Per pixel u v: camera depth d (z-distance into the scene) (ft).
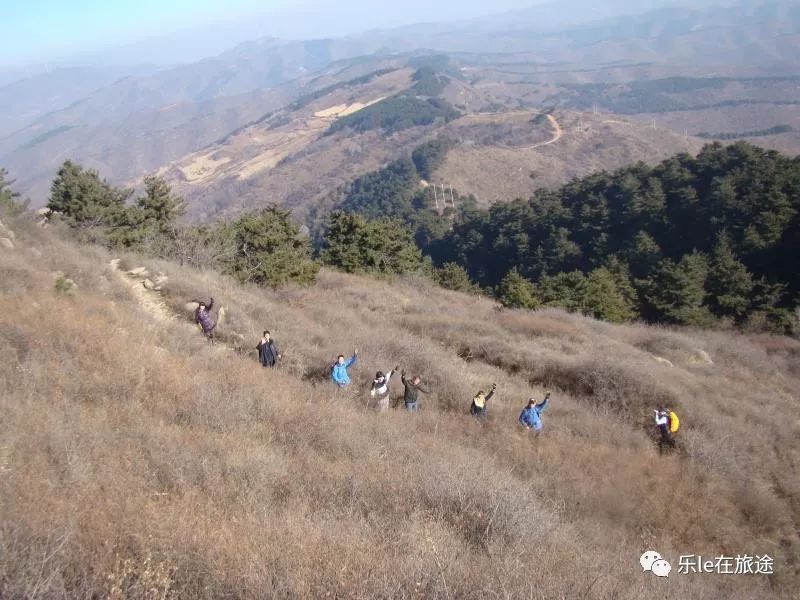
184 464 19.62
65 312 32.58
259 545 14.24
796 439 44.83
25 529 12.64
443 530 17.39
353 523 17.07
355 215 106.52
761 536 30.76
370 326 59.41
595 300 104.47
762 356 76.89
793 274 137.59
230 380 31.53
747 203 167.63
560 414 42.09
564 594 13.47
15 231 48.16
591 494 28.17
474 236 289.94
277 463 21.50
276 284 71.46
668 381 50.65
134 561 12.34
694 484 33.47
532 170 549.54
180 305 44.91
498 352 55.93
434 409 38.96
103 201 71.67
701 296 116.16
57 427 19.69
